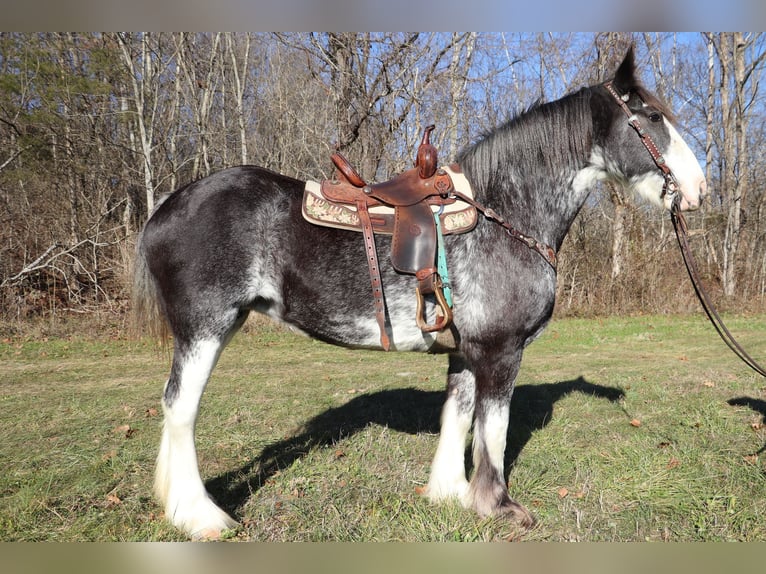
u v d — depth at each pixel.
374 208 2.31
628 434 3.49
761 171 14.96
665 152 2.40
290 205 2.32
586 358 6.56
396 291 2.25
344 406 4.18
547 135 2.46
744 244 14.27
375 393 4.58
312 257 2.26
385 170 9.47
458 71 9.43
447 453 2.64
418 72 9.05
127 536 2.22
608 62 11.31
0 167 9.10
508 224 2.29
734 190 13.95
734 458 3.05
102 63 9.70
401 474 2.86
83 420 3.84
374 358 6.41
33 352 6.53
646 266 12.09
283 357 6.46
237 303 2.25
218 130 11.94
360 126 9.01
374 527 2.29
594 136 2.49
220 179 2.34
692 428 3.61
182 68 11.42
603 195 12.34
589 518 2.40
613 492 2.65
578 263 12.06
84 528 2.28
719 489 2.66
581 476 2.81
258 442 3.36
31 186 10.42
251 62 13.11
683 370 5.70
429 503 2.54
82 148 10.38
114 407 4.20
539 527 2.33
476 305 2.25
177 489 2.26
